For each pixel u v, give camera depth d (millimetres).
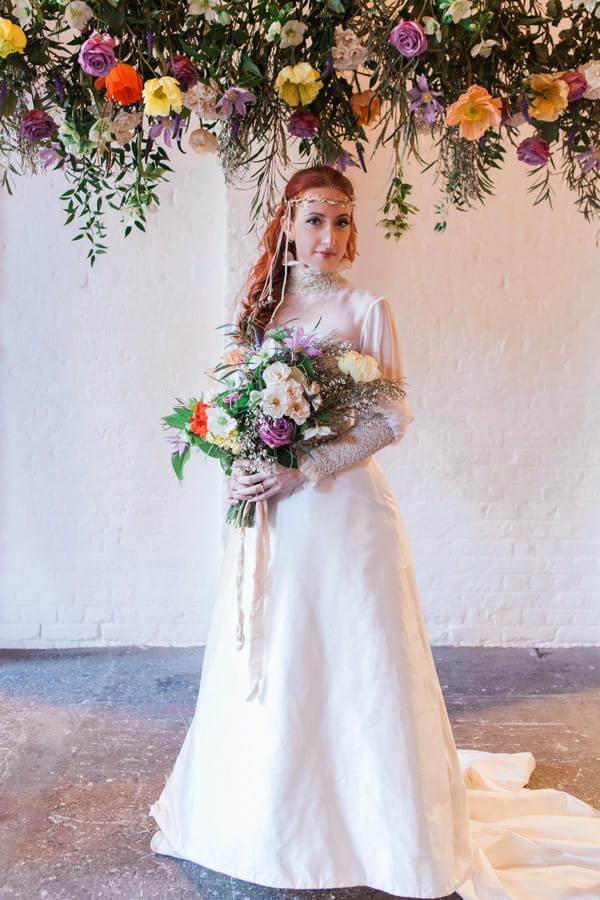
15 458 3619
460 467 3734
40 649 3707
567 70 1768
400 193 2027
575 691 3309
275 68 1747
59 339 3570
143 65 1721
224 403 1889
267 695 1871
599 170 1924
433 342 3670
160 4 1676
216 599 2152
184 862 2125
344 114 1921
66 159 1982
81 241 3518
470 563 3781
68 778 2549
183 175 3496
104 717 2996
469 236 3619
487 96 1602
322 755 1854
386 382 1910
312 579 1880
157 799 2428
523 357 3695
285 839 1822
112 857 2143
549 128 1784
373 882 1825
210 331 3594
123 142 1826
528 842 2098
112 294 3559
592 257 3648
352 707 1856
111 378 3602
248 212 3434
